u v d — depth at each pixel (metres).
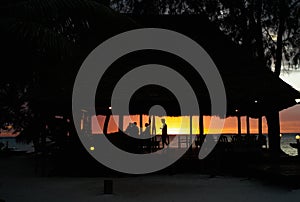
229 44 17.61
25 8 8.08
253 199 9.67
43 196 10.27
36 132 20.03
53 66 9.93
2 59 8.70
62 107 15.23
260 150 15.67
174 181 13.12
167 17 18.92
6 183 12.83
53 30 8.83
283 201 9.35
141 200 9.61
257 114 16.56
